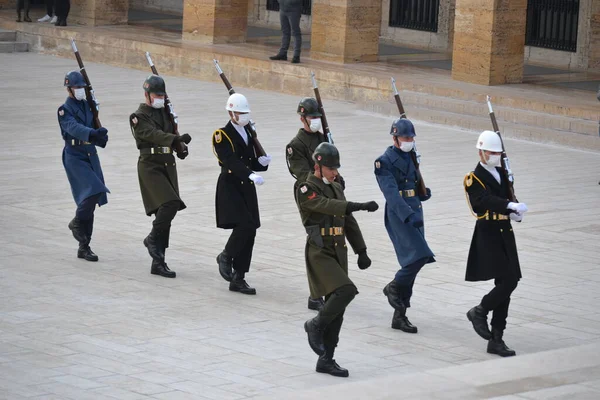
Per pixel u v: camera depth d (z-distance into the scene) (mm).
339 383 13672
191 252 20125
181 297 17391
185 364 14227
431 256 15844
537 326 16375
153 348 14844
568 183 26656
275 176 26859
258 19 54094
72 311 16422
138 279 18312
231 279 17797
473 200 15141
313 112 16891
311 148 17094
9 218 22125
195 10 45156
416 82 36719
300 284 18359
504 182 15328
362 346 15312
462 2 37094
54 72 43375
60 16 48719
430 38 46969
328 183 14523
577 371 13789
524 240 21344
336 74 38469
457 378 13438
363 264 14695
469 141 32000
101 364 14109
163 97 18578
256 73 40875
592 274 19188
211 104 37125
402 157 16141
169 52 43625
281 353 14836
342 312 14133
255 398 12625
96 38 46406
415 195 16219
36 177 25922
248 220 17562
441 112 34875
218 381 13602
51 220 22109
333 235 14461
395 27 48406
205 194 24719
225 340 15328
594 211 23859
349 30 40781
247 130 17969
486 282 18672
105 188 19188
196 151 29469
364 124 34344
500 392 12852
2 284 17688
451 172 27594
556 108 32844
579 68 41875
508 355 14953
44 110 35125
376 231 22016
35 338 15078
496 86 36594
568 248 20828
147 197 18594
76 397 12836
